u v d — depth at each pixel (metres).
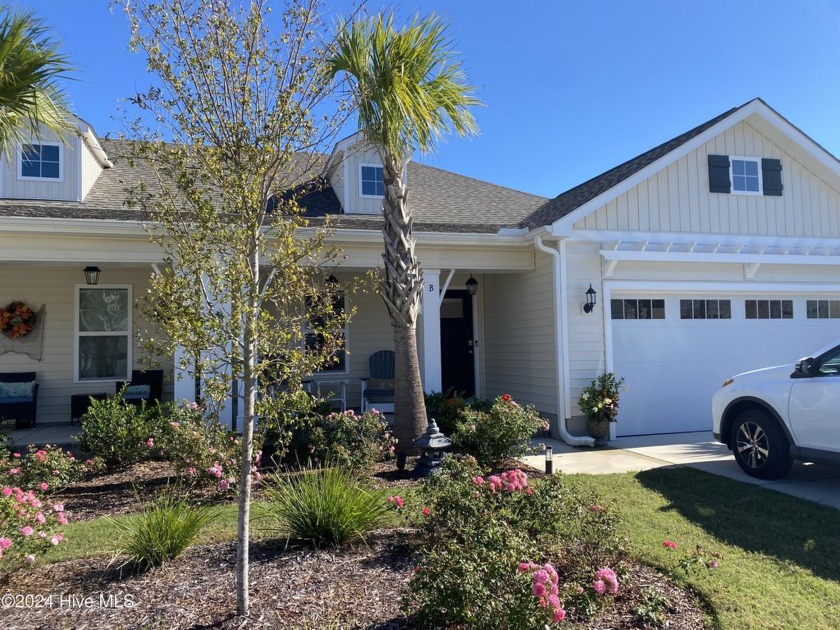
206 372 3.50
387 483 6.39
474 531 3.52
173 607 3.39
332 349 3.83
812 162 10.91
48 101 6.30
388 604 3.38
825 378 6.25
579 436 9.36
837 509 5.54
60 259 8.05
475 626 2.84
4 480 5.72
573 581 3.30
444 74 7.51
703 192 10.34
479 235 9.61
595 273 9.71
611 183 10.08
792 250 10.64
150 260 8.34
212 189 3.85
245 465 3.45
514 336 11.19
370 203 11.22
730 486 6.39
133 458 6.82
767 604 3.60
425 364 9.61
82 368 10.79
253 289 3.56
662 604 3.45
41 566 4.07
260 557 4.13
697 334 10.30
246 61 3.70
